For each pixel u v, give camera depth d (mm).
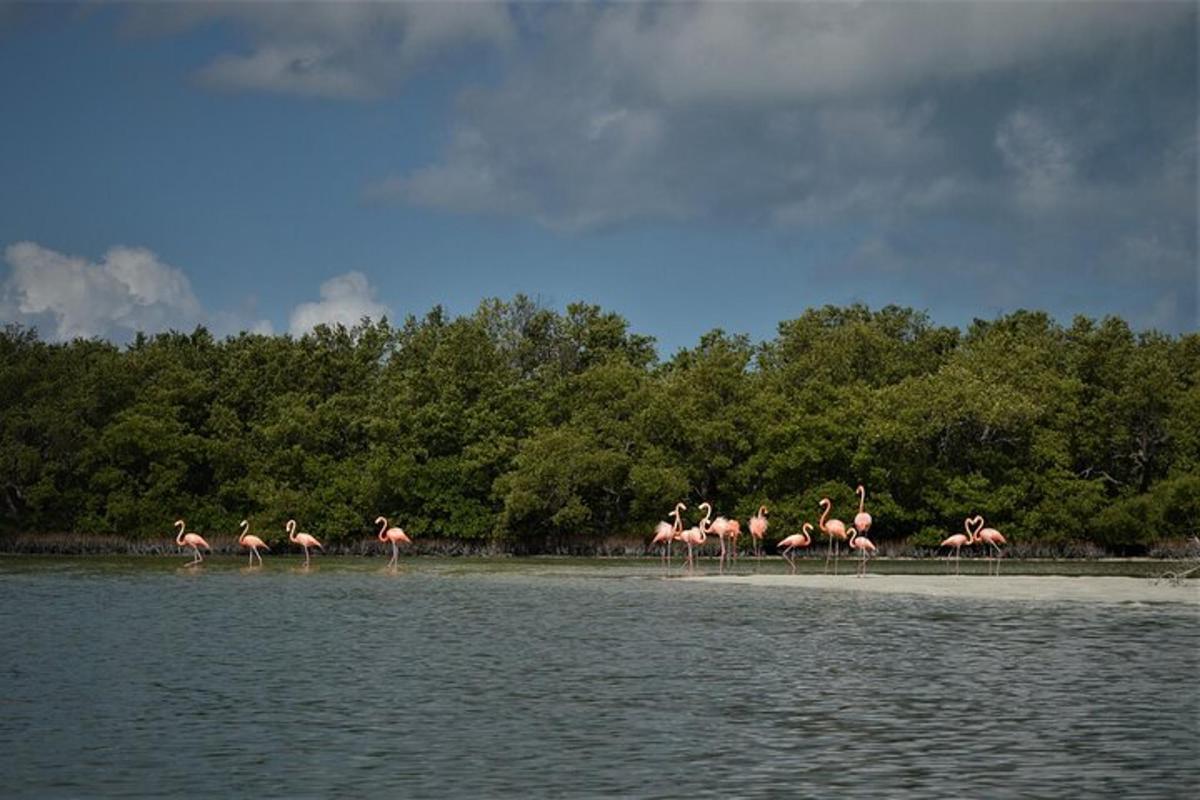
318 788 22906
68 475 99188
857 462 91688
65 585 64562
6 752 25469
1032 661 36688
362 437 102875
